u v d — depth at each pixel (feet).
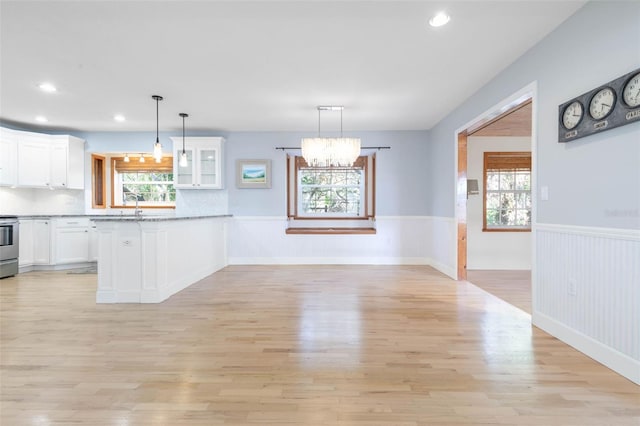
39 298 12.15
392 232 19.36
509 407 5.49
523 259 18.31
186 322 9.53
